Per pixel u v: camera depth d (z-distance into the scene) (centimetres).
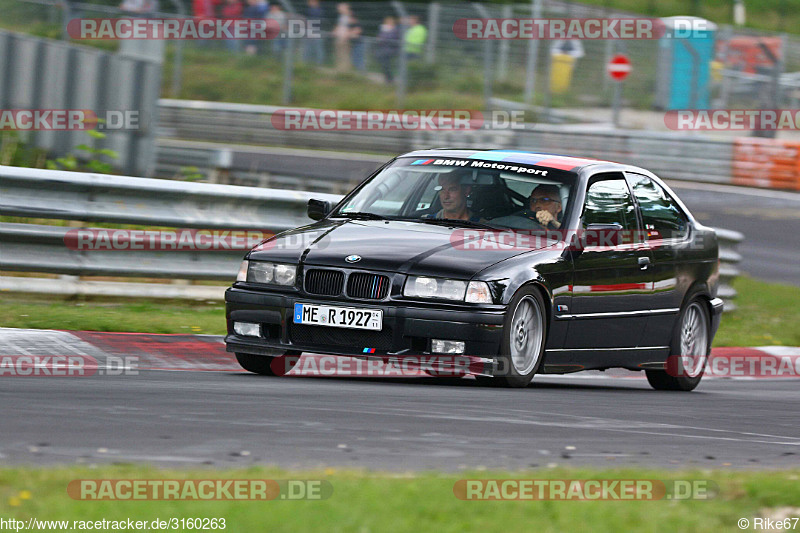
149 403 1923
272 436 1681
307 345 2406
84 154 5806
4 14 9050
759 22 13900
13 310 2950
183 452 1530
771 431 2172
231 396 2072
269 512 1169
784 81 10419
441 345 2336
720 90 10306
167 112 9906
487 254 2433
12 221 3500
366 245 2448
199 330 3055
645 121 10081
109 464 1422
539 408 2175
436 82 10194
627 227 2789
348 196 2792
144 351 2678
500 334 2345
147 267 3362
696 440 1953
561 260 2536
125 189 3294
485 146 8888
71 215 3216
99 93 5834
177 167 7106
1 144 5775
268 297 2436
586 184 2708
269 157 8788
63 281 3250
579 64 10181
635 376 3400
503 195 2658
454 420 1936
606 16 11131
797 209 7594
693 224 3052
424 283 2353
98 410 1822
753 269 5666
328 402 2061
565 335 2564
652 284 2820
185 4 9738
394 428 1812
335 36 10400
